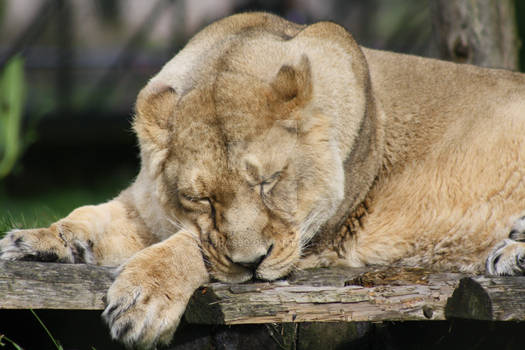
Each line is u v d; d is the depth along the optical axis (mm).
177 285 6422
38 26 26609
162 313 6203
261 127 6852
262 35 8047
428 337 6762
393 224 8164
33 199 22375
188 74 7824
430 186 8242
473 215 8023
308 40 8070
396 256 8125
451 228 8047
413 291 6340
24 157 25125
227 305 6062
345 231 8156
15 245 6930
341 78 7844
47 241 7121
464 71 9094
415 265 8133
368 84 8258
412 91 8828
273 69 7531
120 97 27656
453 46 12461
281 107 7000
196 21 27750
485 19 12320
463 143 8344
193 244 6844
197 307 6246
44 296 6398
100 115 26422
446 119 8617
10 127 12750
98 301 6473
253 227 6656
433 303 6270
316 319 6156
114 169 26453
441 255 8086
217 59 7625
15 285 6367
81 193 23109
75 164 26031
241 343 6570
